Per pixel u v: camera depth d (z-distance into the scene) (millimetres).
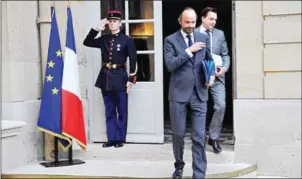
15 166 4914
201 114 4172
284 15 4762
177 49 4184
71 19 5098
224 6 8820
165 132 6375
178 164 4344
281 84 4812
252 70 4883
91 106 5590
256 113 4848
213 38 4934
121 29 5488
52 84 5016
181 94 4148
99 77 5320
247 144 4883
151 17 5500
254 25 4859
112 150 5223
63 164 5023
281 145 4801
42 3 5410
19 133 4961
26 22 5246
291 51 4766
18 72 5066
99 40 5320
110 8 5578
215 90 4922
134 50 5230
